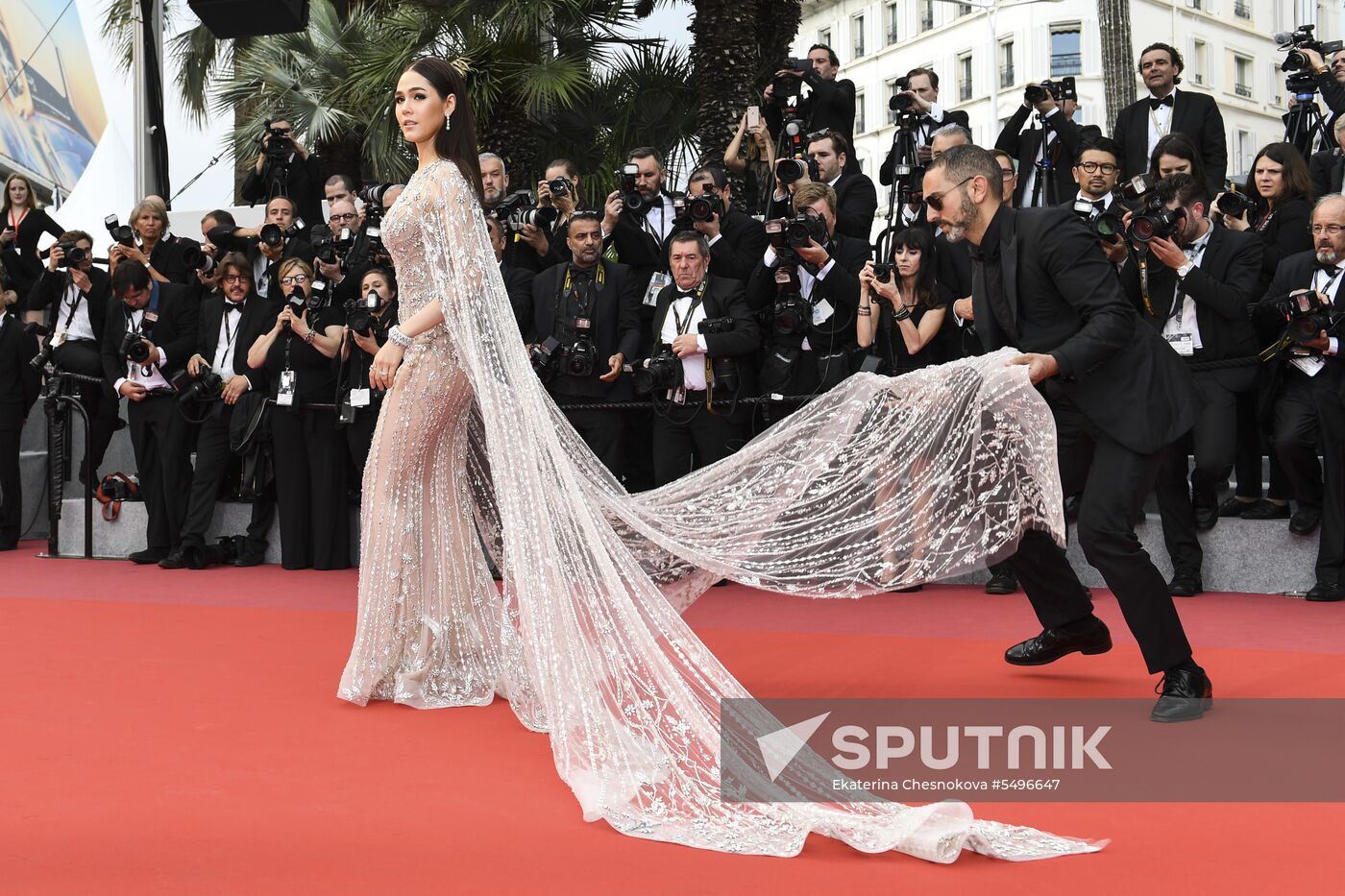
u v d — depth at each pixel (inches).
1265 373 241.9
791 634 205.8
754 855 105.6
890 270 240.4
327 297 281.1
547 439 147.6
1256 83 1619.1
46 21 740.0
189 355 306.7
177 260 342.6
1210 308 239.3
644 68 483.5
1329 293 236.4
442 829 110.3
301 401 286.5
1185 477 242.5
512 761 134.2
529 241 288.5
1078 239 153.5
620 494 159.8
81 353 327.0
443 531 166.6
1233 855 104.0
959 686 166.7
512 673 155.0
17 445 338.3
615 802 115.5
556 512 142.9
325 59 550.9
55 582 272.4
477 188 163.8
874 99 1726.1
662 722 129.5
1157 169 255.0
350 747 138.3
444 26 470.9
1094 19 1481.3
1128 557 152.6
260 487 295.9
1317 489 241.0
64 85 759.7
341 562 292.7
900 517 152.9
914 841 104.0
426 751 137.3
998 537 151.3
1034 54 1499.8
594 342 266.7
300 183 372.5
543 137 478.6
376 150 509.0
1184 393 157.3
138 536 317.1
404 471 162.6
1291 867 100.7
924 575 152.0
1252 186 280.2
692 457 266.4
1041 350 158.2
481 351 154.6
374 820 112.3
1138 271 243.3
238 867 99.4
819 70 339.9
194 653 191.9
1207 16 1551.4
